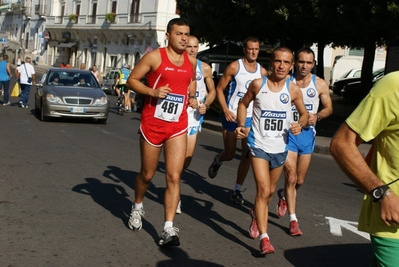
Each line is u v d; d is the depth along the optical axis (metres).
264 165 5.86
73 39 65.94
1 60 22.55
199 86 8.20
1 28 91.38
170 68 5.80
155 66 5.80
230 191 8.99
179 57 5.88
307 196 9.05
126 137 15.40
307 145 6.84
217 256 5.72
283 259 5.74
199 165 11.42
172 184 5.81
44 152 11.78
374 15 17.84
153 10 51.59
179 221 6.99
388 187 2.96
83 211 7.18
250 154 6.00
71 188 8.49
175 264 5.40
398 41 20.56
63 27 66.62
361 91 25.41
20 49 71.00
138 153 12.48
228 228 6.81
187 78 5.87
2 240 5.84
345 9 18.39
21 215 6.84
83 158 11.31
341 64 39.72
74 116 17.58
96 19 60.25
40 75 54.72
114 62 58.06
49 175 9.39
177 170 5.80
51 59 70.62
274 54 5.99
